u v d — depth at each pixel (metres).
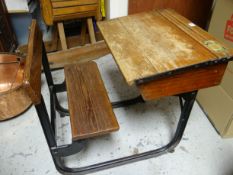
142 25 1.37
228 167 1.44
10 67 1.89
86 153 1.52
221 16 1.49
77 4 2.12
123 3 2.44
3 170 1.44
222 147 1.55
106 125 1.19
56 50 2.49
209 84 1.14
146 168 1.43
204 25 2.72
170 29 1.31
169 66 1.00
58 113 1.80
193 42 1.17
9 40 2.34
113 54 1.12
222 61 1.04
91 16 2.30
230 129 1.54
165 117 1.77
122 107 1.86
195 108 1.84
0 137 1.64
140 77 0.95
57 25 2.31
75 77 1.53
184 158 1.48
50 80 1.69
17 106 1.74
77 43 2.56
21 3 2.20
